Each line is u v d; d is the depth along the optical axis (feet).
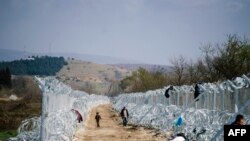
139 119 158.20
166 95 136.15
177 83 226.99
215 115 88.74
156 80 336.49
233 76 175.01
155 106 147.54
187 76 224.12
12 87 393.50
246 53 176.76
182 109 115.85
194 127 94.99
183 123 103.30
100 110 325.83
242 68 176.14
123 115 156.66
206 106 101.14
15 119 183.01
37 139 64.23
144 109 164.14
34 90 352.69
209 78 194.59
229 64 177.99
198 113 97.19
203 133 86.79
